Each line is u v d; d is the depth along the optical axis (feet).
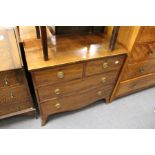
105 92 5.13
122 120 5.22
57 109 4.56
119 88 5.32
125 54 4.10
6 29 2.99
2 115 4.33
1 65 3.08
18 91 3.90
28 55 3.38
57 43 3.93
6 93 3.78
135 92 6.41
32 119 4.96
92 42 4.15
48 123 4.91
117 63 4.28
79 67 3.67
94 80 4.35
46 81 3.54
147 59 4.86
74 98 4.52
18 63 3.18
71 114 5.25
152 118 5.40
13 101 4.09
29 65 3.13
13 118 4.94
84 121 5.07
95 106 5.61
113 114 5.39
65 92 4.14
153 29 3.94
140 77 5.47
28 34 4.05
